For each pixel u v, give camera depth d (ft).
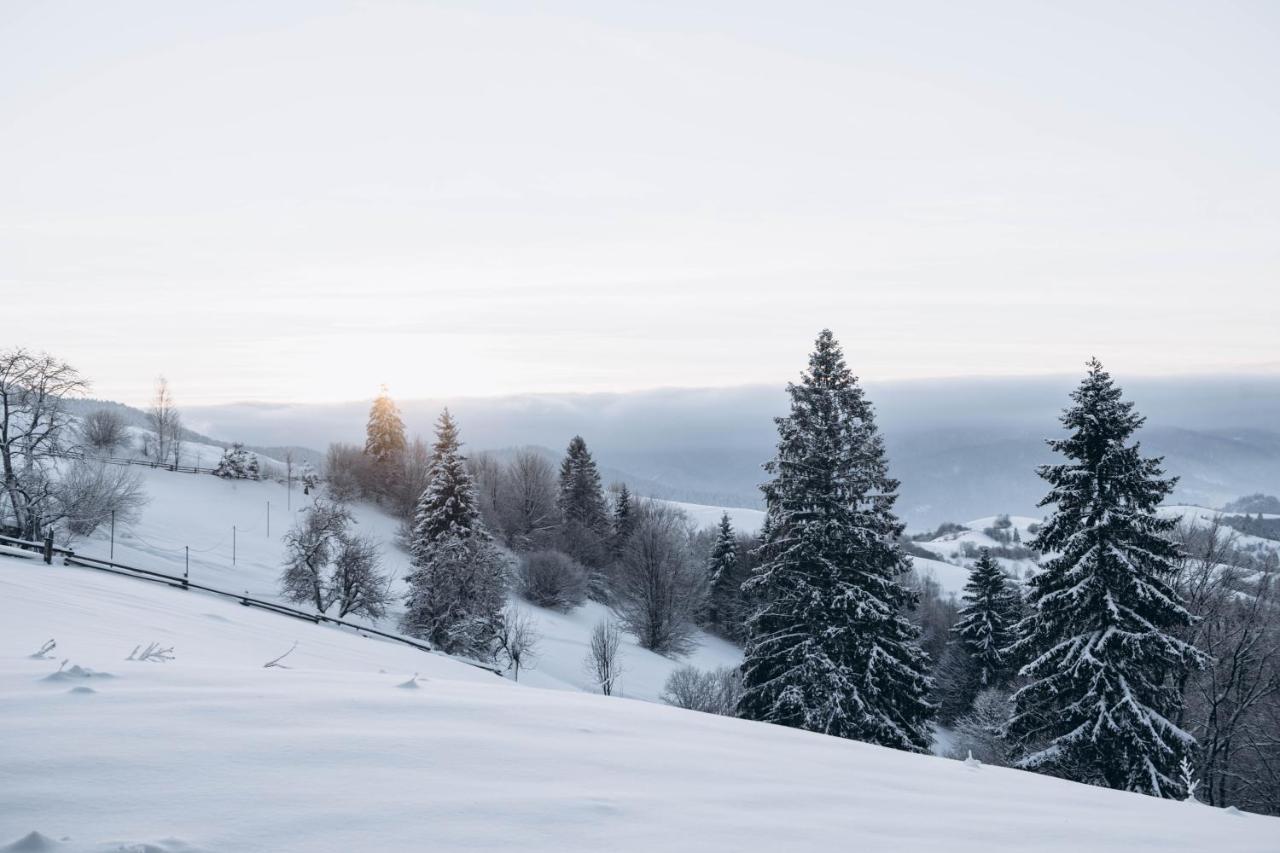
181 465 315.58
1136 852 14.03
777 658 92.53
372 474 306.76
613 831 10.78
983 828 14.20
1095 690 72.38
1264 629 100.07
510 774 13.03
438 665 76.38
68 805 9.29
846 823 13.05
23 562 80.94
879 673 86.99
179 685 16.96
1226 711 102.94
